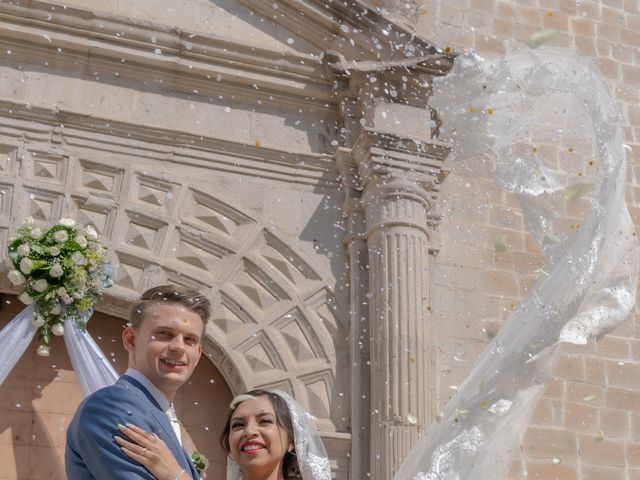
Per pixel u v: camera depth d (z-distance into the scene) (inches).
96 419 105.2
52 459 314.3
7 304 326.3
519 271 390.0
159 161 346.6
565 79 221.3
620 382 392.8
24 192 323.6
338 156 362.6
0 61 338.0
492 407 156.3
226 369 338.0
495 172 251.8
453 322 371.6
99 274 299.9
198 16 369.1
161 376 112.5
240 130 362.0
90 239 303.4
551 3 450.6
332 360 343.3
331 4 371.2
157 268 333.7
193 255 339.9
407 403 325.4
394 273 340.5
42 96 338.3
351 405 336.5
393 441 320.5
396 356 331.0
